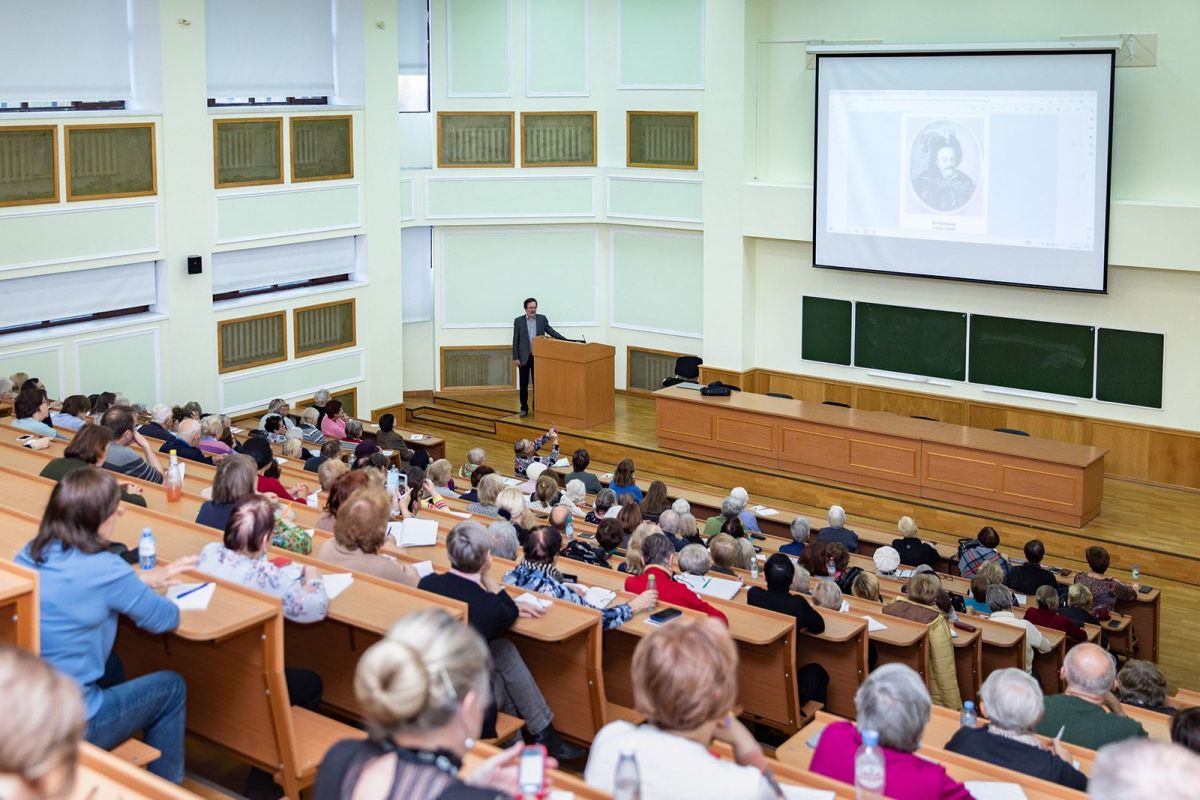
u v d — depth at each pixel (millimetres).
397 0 17062
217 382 15359
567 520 9242
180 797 2797
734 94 16641
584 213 18547
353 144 16469
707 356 17562
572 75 18188
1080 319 14750
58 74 13516
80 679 4109
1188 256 13672
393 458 12883
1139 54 13828
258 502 5098
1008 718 4344
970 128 14781
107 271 14195
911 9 15406
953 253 15219
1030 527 13461
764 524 13055
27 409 9516
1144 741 2574
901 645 7465
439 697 2422
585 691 5875
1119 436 14742
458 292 18797
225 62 15164
